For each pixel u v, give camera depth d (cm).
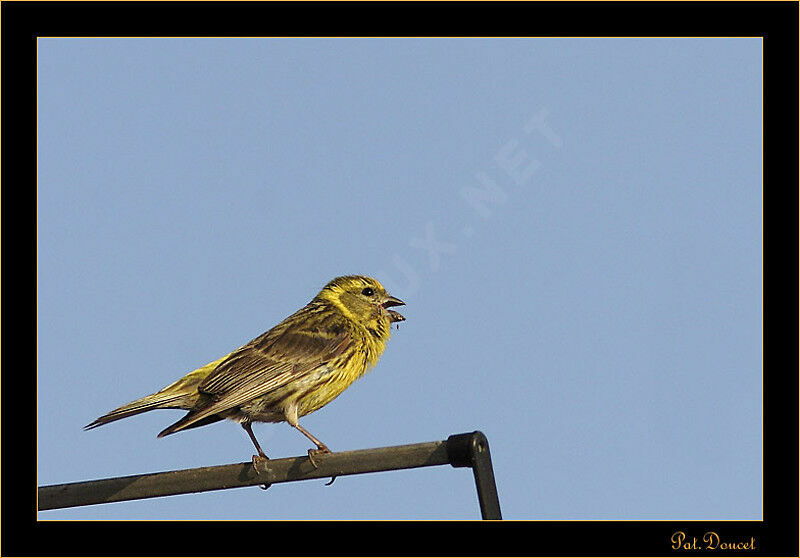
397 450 965
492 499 913
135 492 1069
